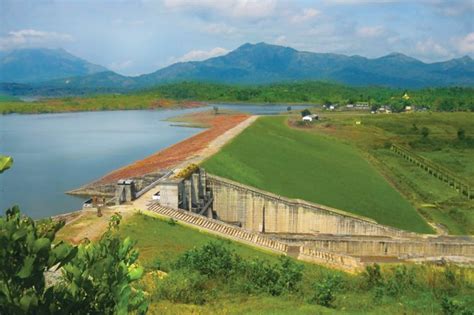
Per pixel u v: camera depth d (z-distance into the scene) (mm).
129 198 49375
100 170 85875
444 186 85000
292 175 77250
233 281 25406
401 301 24594
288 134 118938
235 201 59281
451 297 24922
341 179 80875
